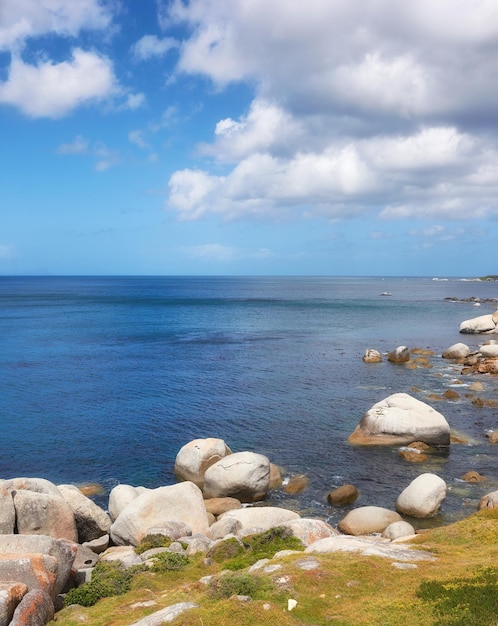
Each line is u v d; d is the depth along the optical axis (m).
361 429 41.84
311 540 22.80
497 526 21.78
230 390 57.44
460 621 13.61
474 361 70.38
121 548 25.34
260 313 146.25
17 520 23.23
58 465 37.28
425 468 36.28
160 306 169.62
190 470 34.78
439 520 28.94
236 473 31.80
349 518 27.70
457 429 44.09
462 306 169.00
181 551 22.86
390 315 139.75
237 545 21.97
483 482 33.84
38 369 68.06
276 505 31.50
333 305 174.25
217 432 43.84
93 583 19.22
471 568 16.97
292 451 39.53
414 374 65.31
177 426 45.41
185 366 70.25
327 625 14.41
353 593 16.17
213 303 183.88
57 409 50.25
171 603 17.09
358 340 94.19
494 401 51.38
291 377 63.69
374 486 33.69
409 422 40.31
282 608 15.44
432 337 98.00
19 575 17.27
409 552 19.69
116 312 147.50
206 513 27.56
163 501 26.77
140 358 76.06
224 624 14.52
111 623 16.05
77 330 106.75
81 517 26.95
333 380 62.16
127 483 34.78
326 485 33.91
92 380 62.00
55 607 18.16
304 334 102.56
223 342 91.69
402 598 15.30
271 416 48.03
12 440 41.94
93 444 41.25
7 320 124.19
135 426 45.44
